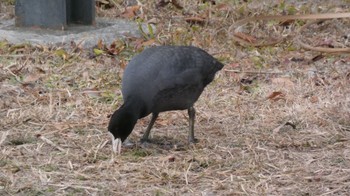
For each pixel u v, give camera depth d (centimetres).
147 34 1608
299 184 980
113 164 1027
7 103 1242
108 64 1437
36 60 1433
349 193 956
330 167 1032
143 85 1032
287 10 1758
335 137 1141
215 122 1200
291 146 1109
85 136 1127
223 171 1014
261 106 1264
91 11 1636
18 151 1070
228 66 1445
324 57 1500
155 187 966
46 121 1186
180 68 1053
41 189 955
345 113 1228
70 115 1207
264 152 1084
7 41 1511
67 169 1017
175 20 1709
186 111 1235
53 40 1528
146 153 1067
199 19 1694
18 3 1612
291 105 1270
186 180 982
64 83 1341
